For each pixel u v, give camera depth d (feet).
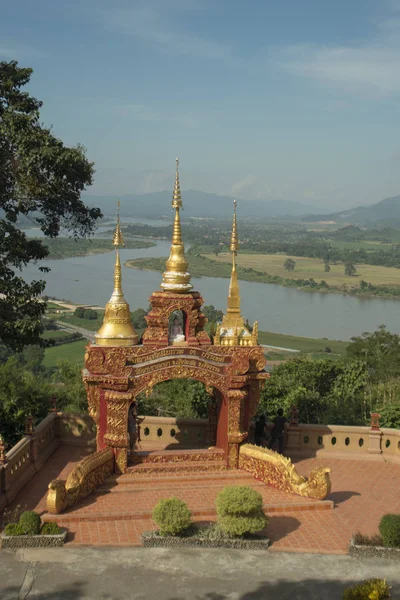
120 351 57.16
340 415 93.35
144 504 52.21
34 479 58.49
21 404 84.53
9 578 41.32
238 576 42.39
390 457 66.59
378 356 162.20
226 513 46.60
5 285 71.15
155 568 43.11
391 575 42.93
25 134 65.62
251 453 58.54
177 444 69.15
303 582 41.83
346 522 50.98
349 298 565.12
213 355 59.41
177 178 61.31
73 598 39.32
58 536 45.50
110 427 57.06
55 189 68.95
